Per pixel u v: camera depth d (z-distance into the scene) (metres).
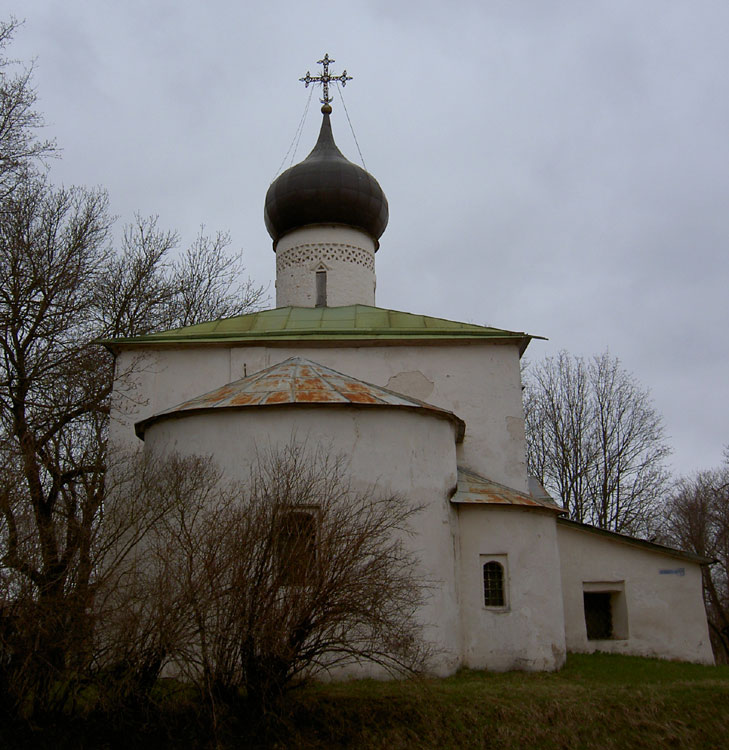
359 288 22.88
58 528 10.26
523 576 14.35
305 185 22.69
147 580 9.98
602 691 11.71
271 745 9.44
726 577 38.44
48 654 9.18
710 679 13.60
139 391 17.67
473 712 10.57
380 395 13.95
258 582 9.36
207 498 12.20
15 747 8.99
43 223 19.31
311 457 12.73
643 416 34.25
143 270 23.95
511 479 17.36
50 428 17.42
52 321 18.28
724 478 41.19
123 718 9.34
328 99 25.09
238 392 13.77
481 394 17.91
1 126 17.52
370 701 10.58
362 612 9.38
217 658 9.30
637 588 17.80
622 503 33.16
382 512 11.89
